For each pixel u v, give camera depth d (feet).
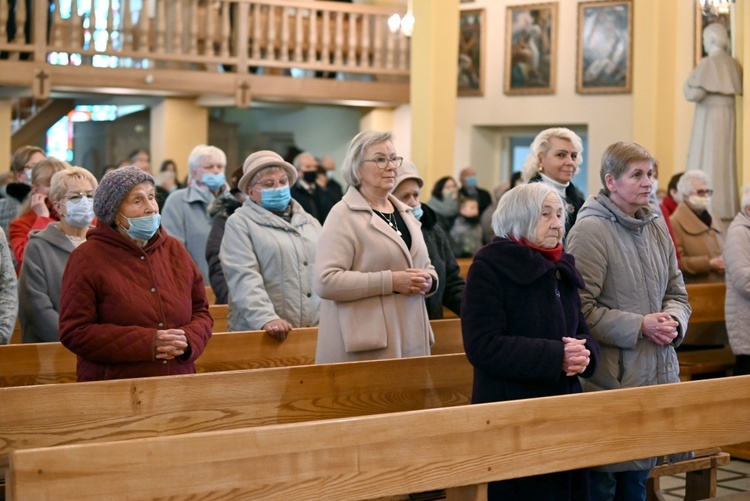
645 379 11.80
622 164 11.84
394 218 12.82
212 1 39.73
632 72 42.29
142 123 47.44
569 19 43.73
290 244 14.79
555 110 44.21
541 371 10.40
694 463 14.55
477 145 46.42
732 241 18.01
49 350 13.14
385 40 42.57
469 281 10.80
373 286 12.16
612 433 10.81
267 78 40.78
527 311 10.66
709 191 21.99
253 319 14.23
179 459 8.39
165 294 11.59
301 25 41.19
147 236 11.62
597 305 11.98
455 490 10.21
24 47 36.78
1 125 39.45
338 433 9.12
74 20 37.35
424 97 35.42
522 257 10.68
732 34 31.48
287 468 8.87
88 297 11.20
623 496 12.09
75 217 13.76
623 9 42.34
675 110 37.93
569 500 10.71
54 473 7.89
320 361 12.61
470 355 10.69
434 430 9.64
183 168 42.04
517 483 10.71
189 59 39.29
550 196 10.86
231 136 52.01
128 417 10.87
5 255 12.91
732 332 18.06
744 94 29.45
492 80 45.65
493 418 10.00
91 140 49.19
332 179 37.06
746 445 19.35
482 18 45.65
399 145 44.47
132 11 40.81
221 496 8.55
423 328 12.84
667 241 12.44
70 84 37.42
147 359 11.18
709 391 11.57
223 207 16.69
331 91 41.93
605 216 12.00
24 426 10.41
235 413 11.49
